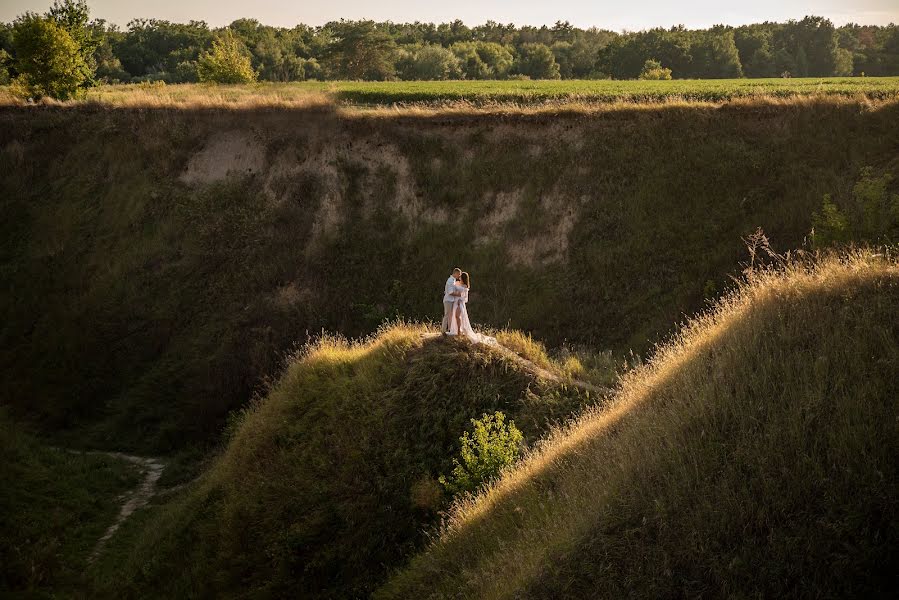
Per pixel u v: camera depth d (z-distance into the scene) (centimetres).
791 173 2366
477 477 1239
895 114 2389
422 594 973
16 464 1870
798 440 711
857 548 615
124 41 12494
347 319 2583
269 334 2541
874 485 641
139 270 2747
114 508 1850
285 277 2698
